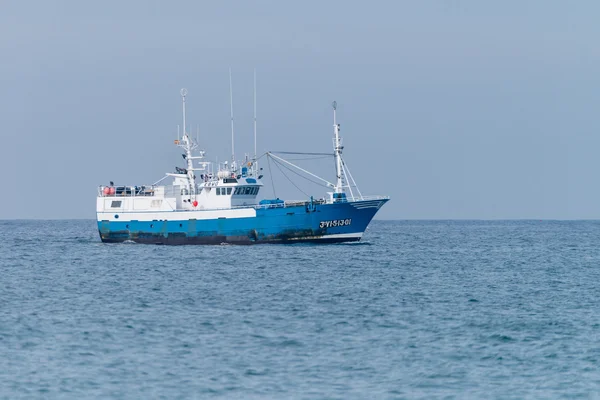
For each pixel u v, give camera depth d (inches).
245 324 5949.8
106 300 7199.8
